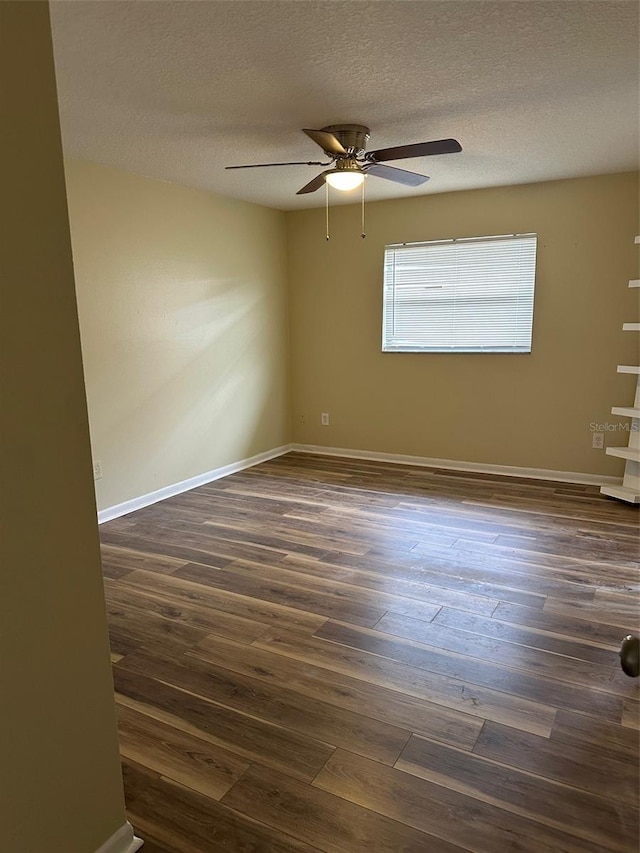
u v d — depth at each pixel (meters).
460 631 2.61
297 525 3.96
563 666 2.34
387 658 2.41
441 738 1.95
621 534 3.70
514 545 3.55
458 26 2.10
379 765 1.84
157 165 3.94
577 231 4.55
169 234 4.48
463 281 5.05
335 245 5.55
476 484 4.85
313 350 5.87
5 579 1.26
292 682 2.27
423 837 1.58
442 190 4.88
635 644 0.95
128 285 4.18
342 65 2.41
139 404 4.36
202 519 4.11
